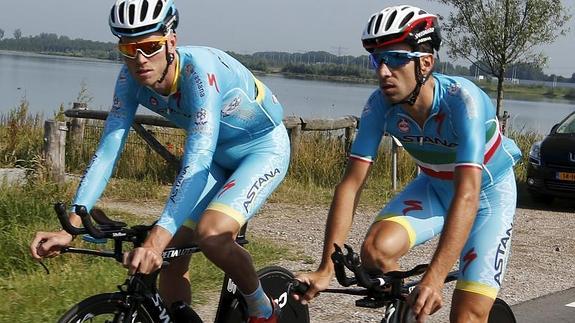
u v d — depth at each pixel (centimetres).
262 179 381
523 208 1073
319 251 711
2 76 2998
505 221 362
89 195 349
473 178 319
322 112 1767
